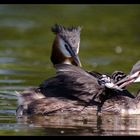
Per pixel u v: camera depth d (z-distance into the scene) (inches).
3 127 612.7
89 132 596.4
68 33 762.2
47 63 984.9
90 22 1364.4
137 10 1469.0
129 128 615.5
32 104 672.4
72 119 651.5
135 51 1104.8
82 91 667.4
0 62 978.7
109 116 666.8
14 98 744.3
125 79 683.4
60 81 670.5
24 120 645.3
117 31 1290.6
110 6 1497.3
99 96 668.1
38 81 836.6
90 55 1058.7
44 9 1475.1
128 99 677.9
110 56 1053.8
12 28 1286.9
